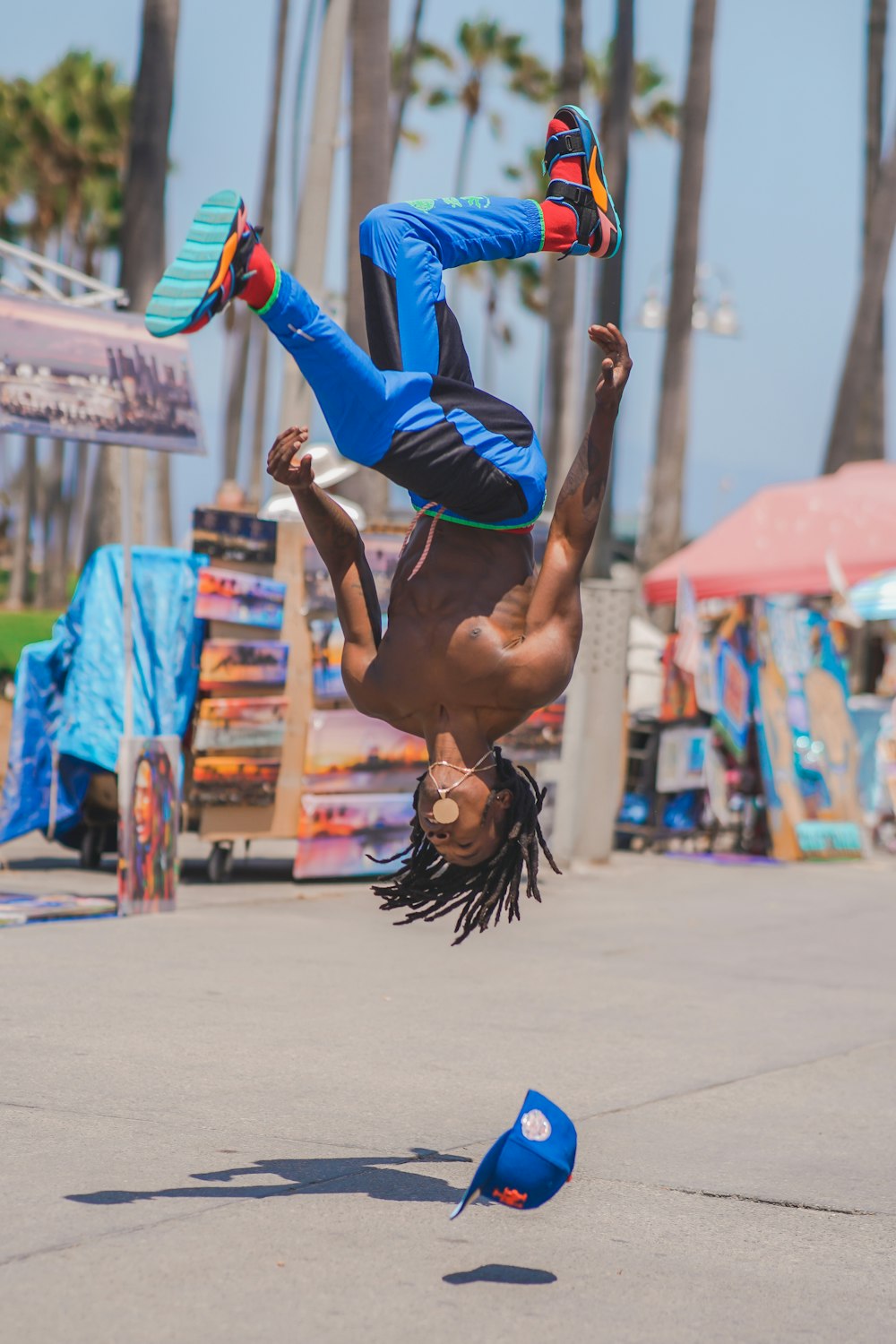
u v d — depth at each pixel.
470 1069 7.53
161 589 13.20
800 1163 6.36
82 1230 5.00
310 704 13.50
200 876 14.16
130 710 11.44
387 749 13.72
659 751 18.08
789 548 22.05
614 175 22.23
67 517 73.25
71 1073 7.01
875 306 30.34
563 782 16.09
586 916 13.15
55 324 11.09
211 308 4.20
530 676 4.92
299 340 4.42
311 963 10.07
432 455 4.66
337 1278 4.72
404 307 5.00
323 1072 7.30
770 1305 4.75
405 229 5.00
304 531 13.46
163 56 21.17
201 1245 4.92
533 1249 5.13
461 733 5.02
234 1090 6.88
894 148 30.27
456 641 4.92
